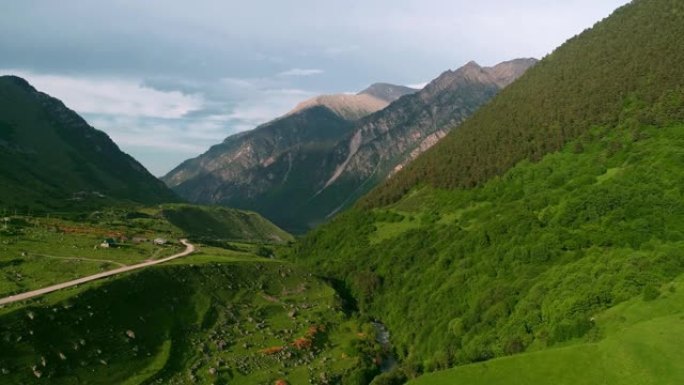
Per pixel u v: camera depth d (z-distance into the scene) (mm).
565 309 97250
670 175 128250
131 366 109750
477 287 131250
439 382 87438
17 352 99750
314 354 130375
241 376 113375
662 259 98312
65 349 106250
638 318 86188
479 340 108125
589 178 151000
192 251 198625
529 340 98188
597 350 81188
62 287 126062
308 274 188250
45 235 183875
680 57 186375
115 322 121500
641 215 119500
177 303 142500
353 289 182375
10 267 139250
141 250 185000
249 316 149500
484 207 177750
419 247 178625
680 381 69875
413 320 142375
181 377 110125
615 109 183125
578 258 118688
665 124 156500
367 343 138500
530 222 142750
